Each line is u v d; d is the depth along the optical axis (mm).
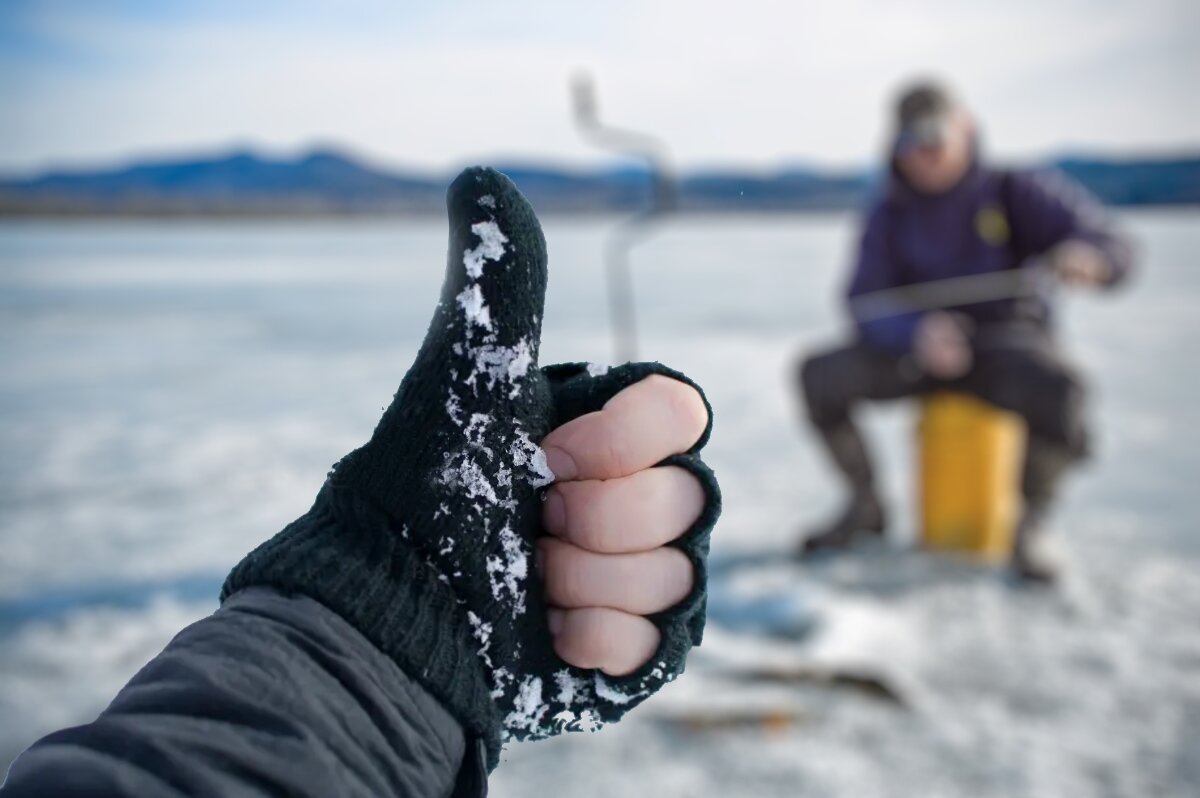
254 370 7027
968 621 2527
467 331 550
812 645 2309
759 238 39375
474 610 538
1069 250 3021
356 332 9367
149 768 396
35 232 48688
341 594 494
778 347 8359
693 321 10242
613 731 1928
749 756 1835
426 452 542
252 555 515
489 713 529
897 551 3162
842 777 1764
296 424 5137
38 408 5617
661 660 563
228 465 4230
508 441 551
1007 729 1953
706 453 4625
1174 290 13609
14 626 2479
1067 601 2670
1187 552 3078
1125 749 1879
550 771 1775
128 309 11391
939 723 1975
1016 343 3078
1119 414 5336
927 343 2980
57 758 390
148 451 4496
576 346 8102
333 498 536
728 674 2164
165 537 3242
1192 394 5910
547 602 567
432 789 490
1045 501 2914
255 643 460
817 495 3889
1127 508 3588
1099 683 2162
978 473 3119
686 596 571
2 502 3654
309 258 24625
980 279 3195
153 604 2635
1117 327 9555
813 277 17375
